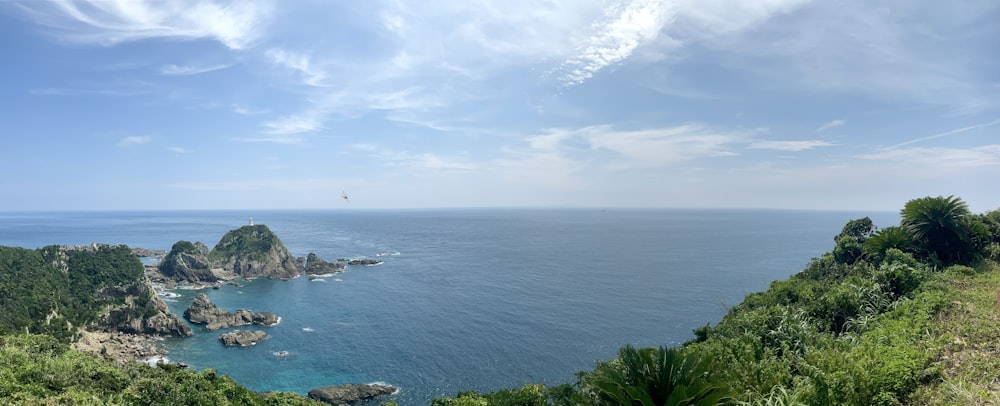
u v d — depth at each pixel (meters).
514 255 177.88
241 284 130.88
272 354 71.50
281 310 99.00
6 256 93.81
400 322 85.75
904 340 17.73
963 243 31.12
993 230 33.19
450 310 92.88
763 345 22.91
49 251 104.44
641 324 78.44
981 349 15.62
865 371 15.01
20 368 35.44
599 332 75.19
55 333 75.31
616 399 12.52
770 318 25.69
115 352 73.50
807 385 15.34
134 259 118.56
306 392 58.38
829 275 36.03
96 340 78.81
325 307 100.38
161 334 83.00
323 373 63.97
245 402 40.16
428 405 53.84
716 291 101.44
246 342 76.69
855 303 25.02
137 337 81.19
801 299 31.42
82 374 37.56
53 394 31.91
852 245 38.19
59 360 40.25
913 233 32.31
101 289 100.31
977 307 19.81
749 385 16.83
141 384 37.84
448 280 126.06
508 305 95.19
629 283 113.31
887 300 25.03
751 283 109.12
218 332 84.44
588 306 91.38
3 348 41.34
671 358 12.71
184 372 42.56
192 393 36.94
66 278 100.38
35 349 46.19
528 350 68.50
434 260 167.12
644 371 12.83
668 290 103.50
